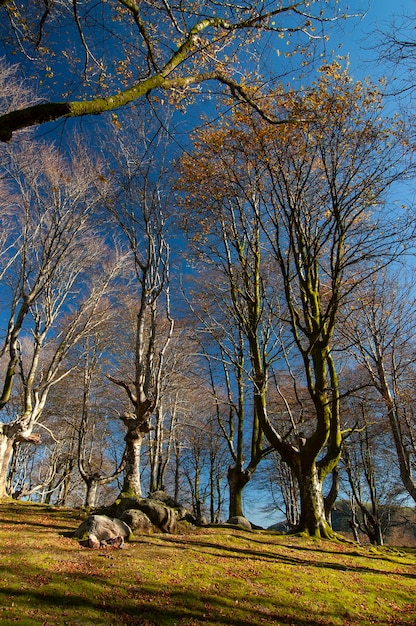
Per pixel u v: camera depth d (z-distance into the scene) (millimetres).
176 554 9250
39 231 17641
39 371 24828
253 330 15547
